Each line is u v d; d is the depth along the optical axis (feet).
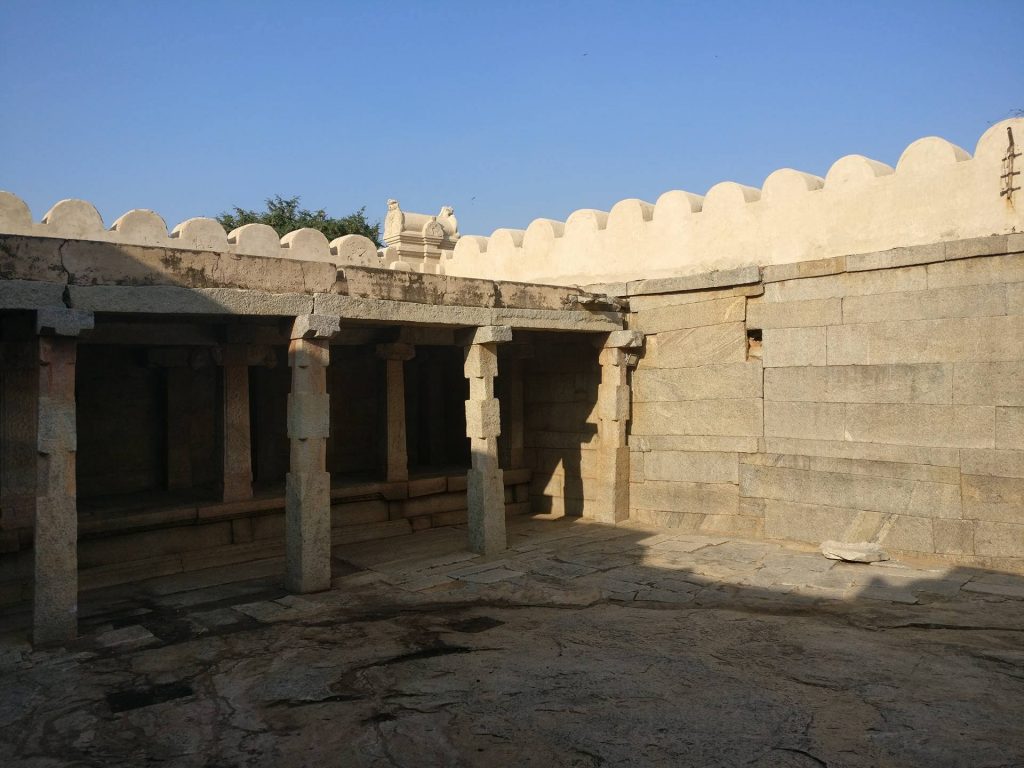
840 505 37.96
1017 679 21.80
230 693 22.18
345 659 24.72
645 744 18.53
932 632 26.00
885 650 24.31
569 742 18.78
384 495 44.29
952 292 34.45
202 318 33.09
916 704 20.24
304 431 31.83
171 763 18.26
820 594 30.30
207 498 39.34
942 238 35.35
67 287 25.62
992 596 29.35
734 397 41.83
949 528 34.47
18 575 31.96
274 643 26.43
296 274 31.01
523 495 50.67
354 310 32.48
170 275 27.81
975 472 33.76
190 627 28.25
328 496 32.65
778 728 19.11
